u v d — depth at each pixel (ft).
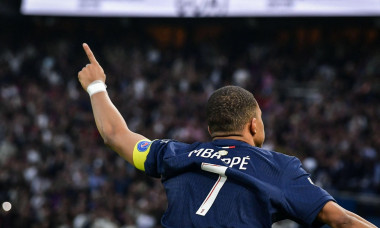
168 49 68.23
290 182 6.04
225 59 61.36
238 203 6.05
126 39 69.72
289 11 52.06
